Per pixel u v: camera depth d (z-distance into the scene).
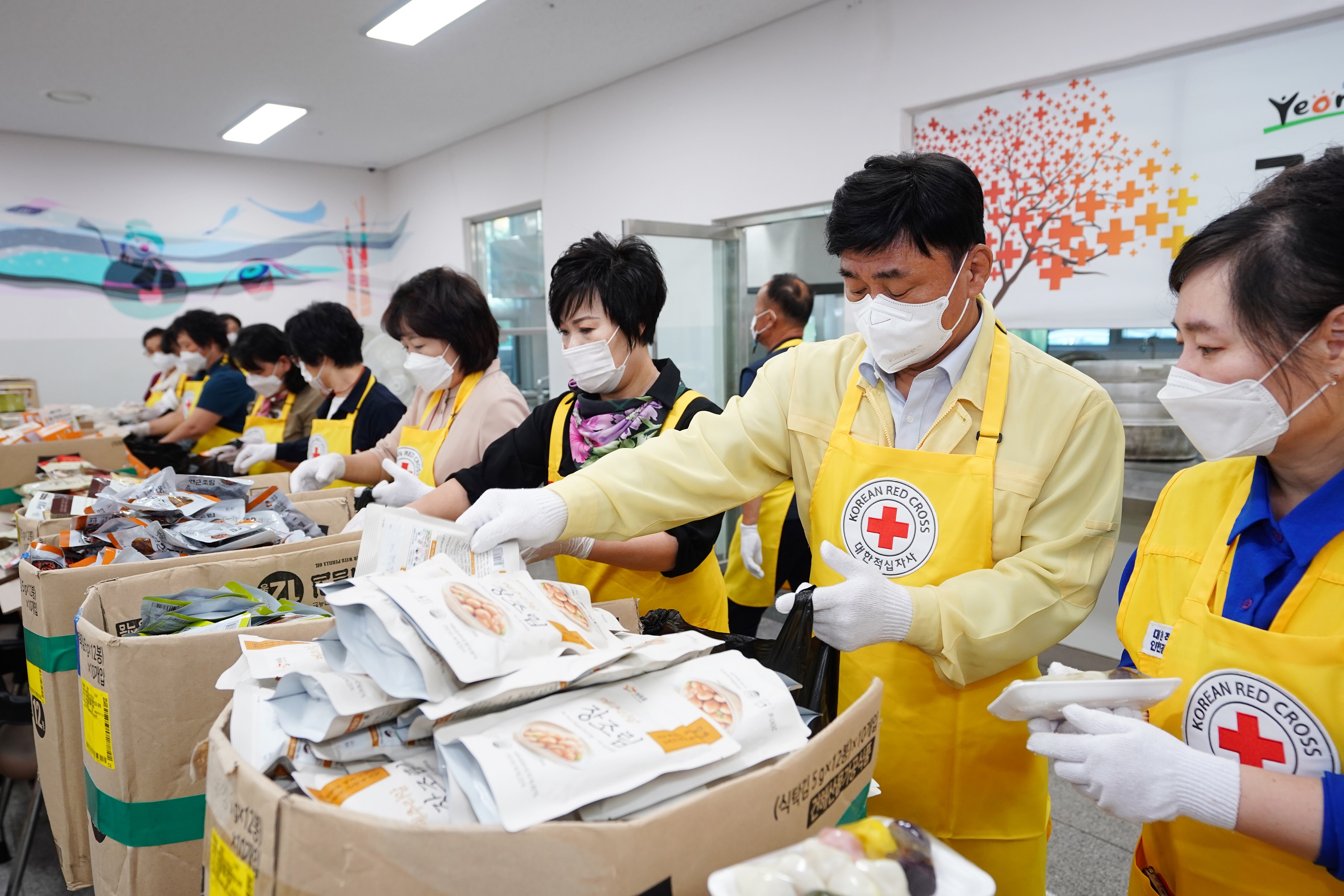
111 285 6.50
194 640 0.96
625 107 5.04
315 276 7.45
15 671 1.83
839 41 3.78
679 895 0.53
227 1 3.86
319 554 1.30
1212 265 0.72
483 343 2.02
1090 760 0.70
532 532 0.98
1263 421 0.72
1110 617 3.11
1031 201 3.18
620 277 1.42
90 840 1.10
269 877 0.52
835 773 0.61
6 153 6.04
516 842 0.50
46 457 2.61
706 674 0.70
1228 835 0.77
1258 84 2.57
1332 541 0.72
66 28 4.12
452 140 6.59
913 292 0.98
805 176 4.01
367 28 4.21
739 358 4.62
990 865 1.06
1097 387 1.03
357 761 0.63
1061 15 2.98
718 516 1.44
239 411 4.15
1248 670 0.74
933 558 1.03
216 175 6.90
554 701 0.64
